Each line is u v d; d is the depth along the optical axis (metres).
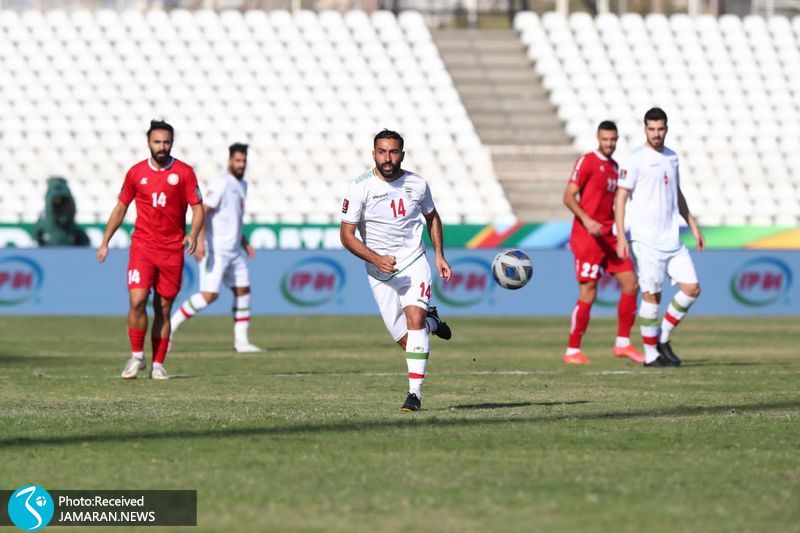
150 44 116.12
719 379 42.34
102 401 34.62
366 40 119.75
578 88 119.50
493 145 113.44
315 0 127.06
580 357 49.97
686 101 119.56
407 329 32.34
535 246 91.44
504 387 39.19
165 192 40.91
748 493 20.81
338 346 59.34
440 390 38.16
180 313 56.00
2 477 22.16
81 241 89.06
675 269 47.97
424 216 32.81
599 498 20.34
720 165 114.56
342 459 24.02
